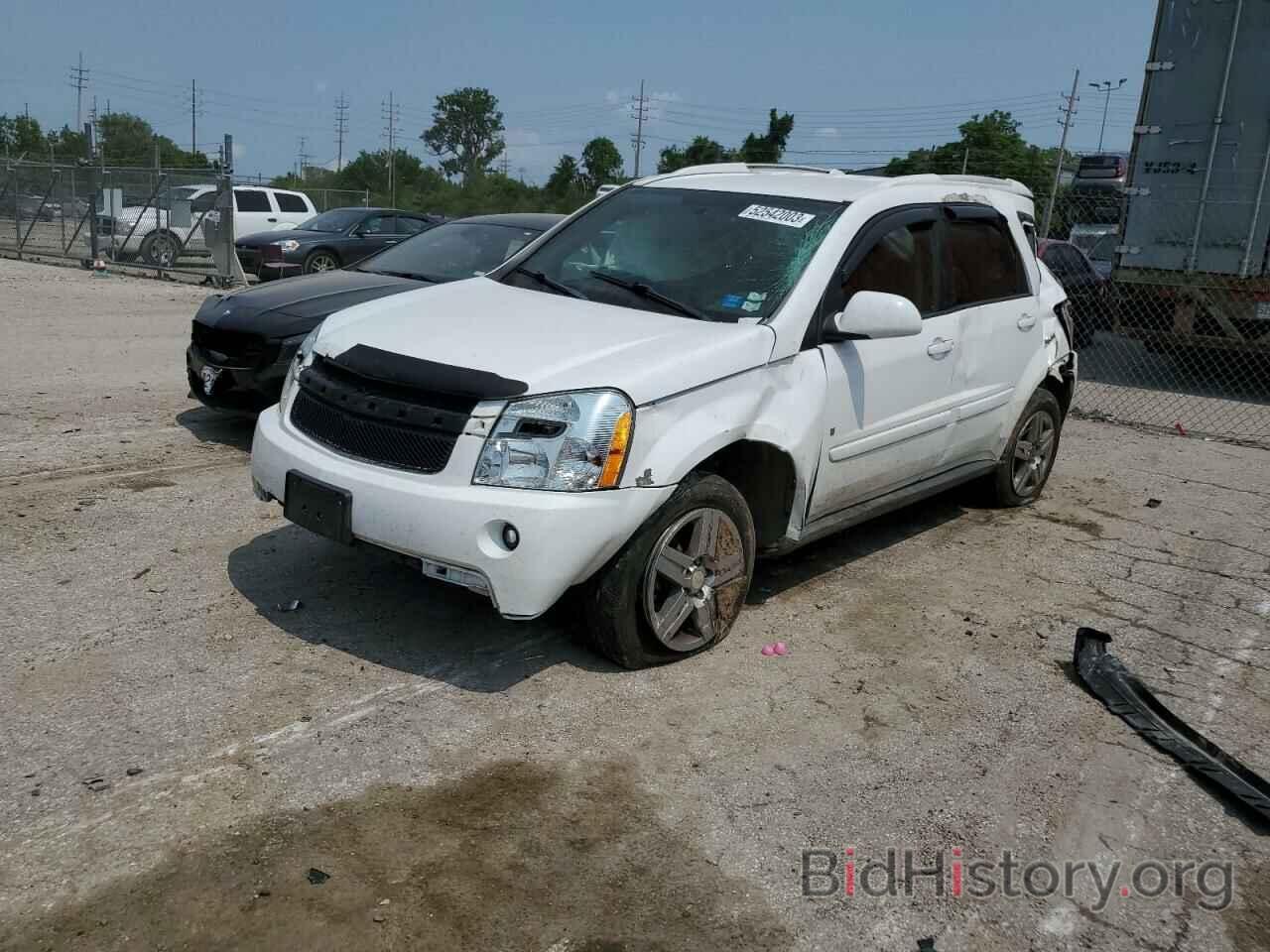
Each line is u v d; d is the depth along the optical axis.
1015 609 5.07
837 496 4.83
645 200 5.27
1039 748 3.81
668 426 3.89
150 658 3.96
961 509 6.66
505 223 8.00
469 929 2.71
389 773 3.35
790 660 4.34
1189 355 12.51
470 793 3.28
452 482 3.67
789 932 2.79
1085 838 3.30
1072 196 15.93
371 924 2.69
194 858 2.89
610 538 3.74
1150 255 11.84
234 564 4.88
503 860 2.98
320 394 4.14
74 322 12.06
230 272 17.23
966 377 5.55
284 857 2.92
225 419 7.54
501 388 3.69
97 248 19.61
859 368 4.73
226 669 3.91
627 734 3.69
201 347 6.64
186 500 5.72
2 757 3.29
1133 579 5.58
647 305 4.56
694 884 2.95
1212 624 5.06
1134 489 7.40
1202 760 3.74
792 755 3.64
